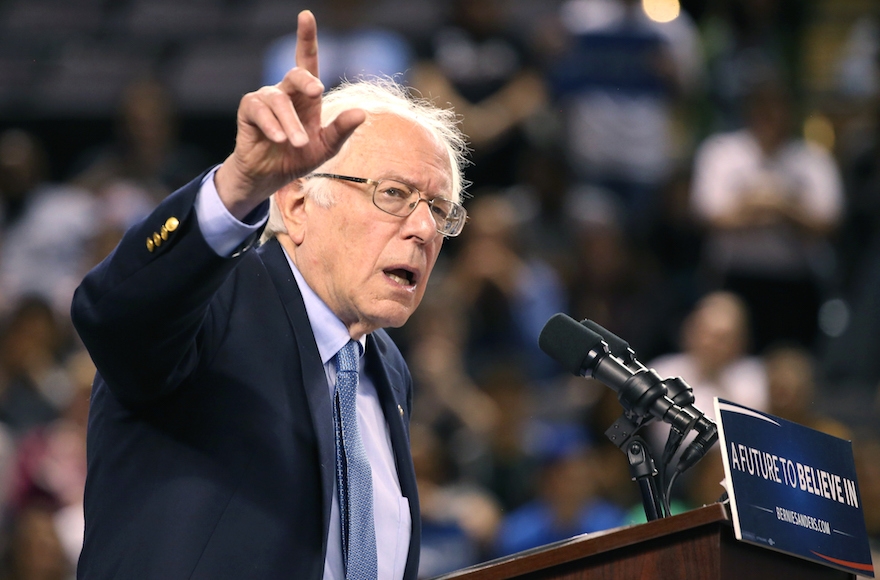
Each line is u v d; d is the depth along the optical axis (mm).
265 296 6910
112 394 6512
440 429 19484
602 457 18281
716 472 16672
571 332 6965
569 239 23938
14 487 18516
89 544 6414
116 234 23719
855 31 29156
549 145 24766
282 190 7207
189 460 6348
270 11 34688
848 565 6023
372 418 7426
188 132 30531
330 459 6547
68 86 31656
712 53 27344
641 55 25625
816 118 27938
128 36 34312
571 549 5672
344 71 25156
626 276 23391
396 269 7031
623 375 6781
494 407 19688
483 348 21828
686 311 23312
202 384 6496
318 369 6781
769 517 5629
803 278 22969
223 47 33281
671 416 6660
